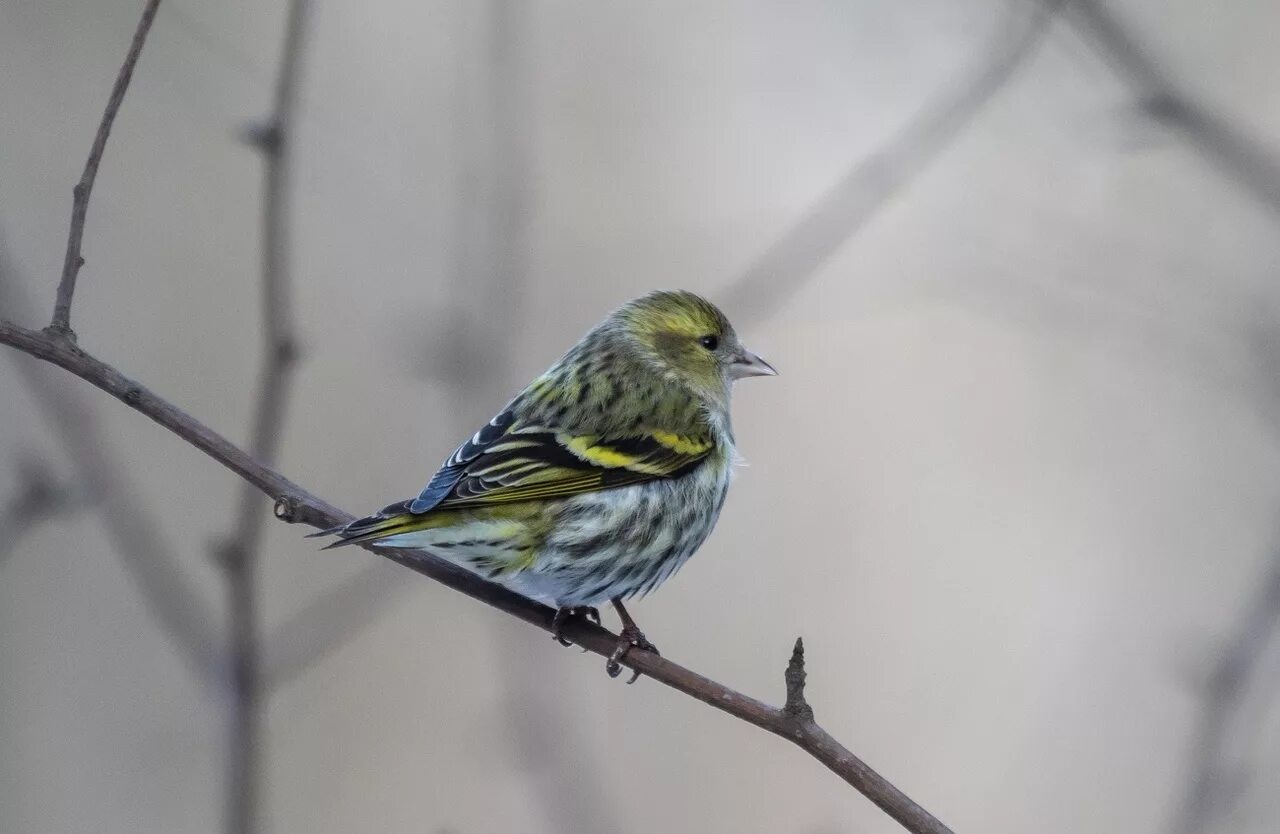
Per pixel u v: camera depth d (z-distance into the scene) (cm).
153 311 1340
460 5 1344
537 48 1508
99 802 1166
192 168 1362
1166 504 1351
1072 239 1273
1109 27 856
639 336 972
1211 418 1376
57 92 1373
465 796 1228
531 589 850
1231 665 745
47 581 1213
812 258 1061
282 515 692
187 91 1354
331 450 1265
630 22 1527
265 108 1346
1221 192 1251
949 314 1483
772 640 1333
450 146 1356
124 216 1354
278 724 1260
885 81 1432
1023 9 1001
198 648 709
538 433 877
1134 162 1277
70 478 870
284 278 691
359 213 1321
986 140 1312
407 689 1279
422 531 794
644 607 1346
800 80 1462
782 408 1459
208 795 1179
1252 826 895
